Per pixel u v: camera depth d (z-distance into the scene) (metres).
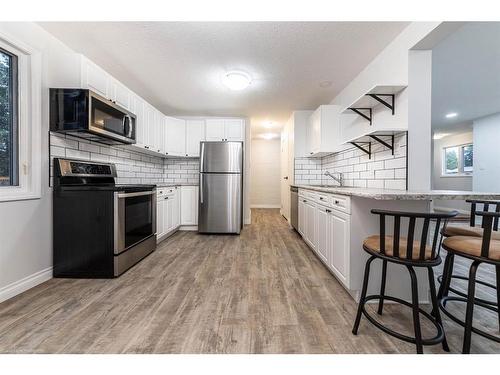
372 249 1.31
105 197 2.17
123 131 2.65
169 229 3.67
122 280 2.12
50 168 2.15
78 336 1.35
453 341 1.33
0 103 1.87
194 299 1.79
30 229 1.97
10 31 1.83
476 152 5.21
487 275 2.26
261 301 1.76
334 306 1.70
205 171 3.93
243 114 4.77
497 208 1.58
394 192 1.51
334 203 2.02
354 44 2.35
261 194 7.70
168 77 3.13
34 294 1.85
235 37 2.26
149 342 1.31
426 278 1.73
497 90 3.67
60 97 2.13
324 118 3.54
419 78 2.04
